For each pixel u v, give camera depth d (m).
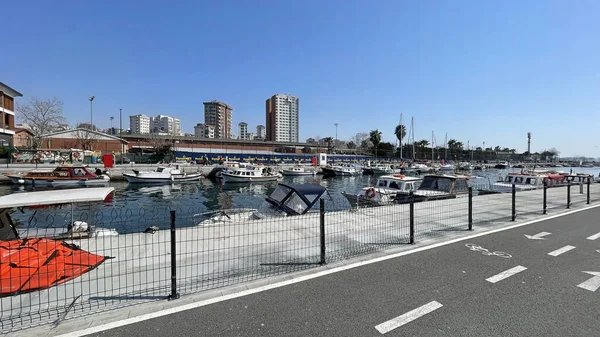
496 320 3.49
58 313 3.58
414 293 4.20
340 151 105.06
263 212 10.99
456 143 127.19
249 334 3.20
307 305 3.84
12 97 46.56
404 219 9.13
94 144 57.41
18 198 5.16
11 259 4.30
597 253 5.98
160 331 3.24
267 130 164.75
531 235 7.37
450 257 5.73
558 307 3.79
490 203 12.53
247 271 4.97
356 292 4.22
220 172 40.59
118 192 28.30
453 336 3.17
